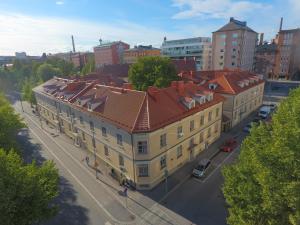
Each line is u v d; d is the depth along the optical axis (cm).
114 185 2730
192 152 3225
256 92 5409
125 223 2131
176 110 2820
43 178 1753
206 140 3547
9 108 3200
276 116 1806
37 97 5666
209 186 2619
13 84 10825
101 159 3241
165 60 4834
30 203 1548
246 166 1580
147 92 2733
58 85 4903
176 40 12494
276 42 11231
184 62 7600
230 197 1606
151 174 2555
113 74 7744
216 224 2069
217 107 3675
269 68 10300
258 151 1477
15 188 1430
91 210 2320
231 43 9288
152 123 2422
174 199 2428
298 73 9431
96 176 2914
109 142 2877
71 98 3816
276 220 1275
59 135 4512
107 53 14212
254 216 1396
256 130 1864
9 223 1397
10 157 1703
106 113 2878
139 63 4850
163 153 2647
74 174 3009
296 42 9250
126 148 2564
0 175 1443
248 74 5462
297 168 1180
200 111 3145
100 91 3453
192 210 2256
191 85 3547
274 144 1359
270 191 1245
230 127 4362
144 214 2231
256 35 10212
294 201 1131
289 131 1305
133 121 2467
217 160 3212
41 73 8450
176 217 2173
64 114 4194
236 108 4416
